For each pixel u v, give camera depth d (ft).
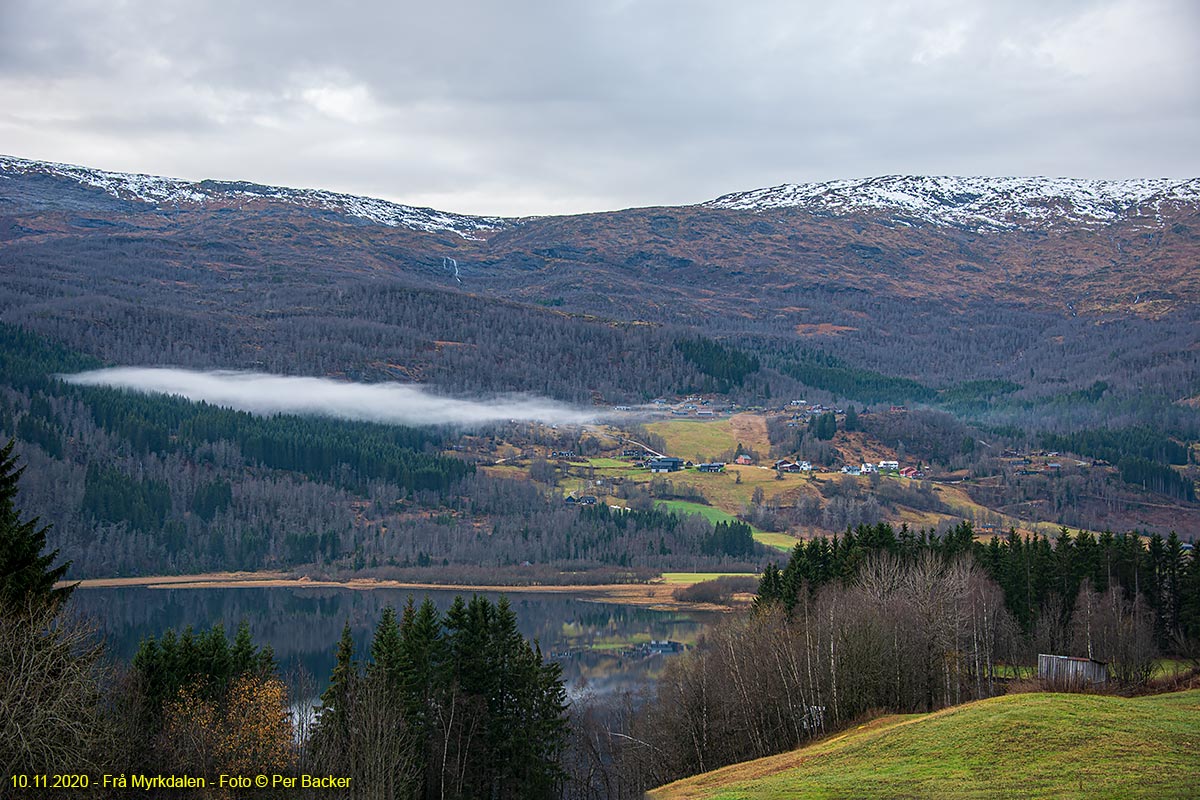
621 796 352.69
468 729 296.92
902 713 327.26
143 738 242.99
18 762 181.57
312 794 242.17
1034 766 198.59
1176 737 207.41
